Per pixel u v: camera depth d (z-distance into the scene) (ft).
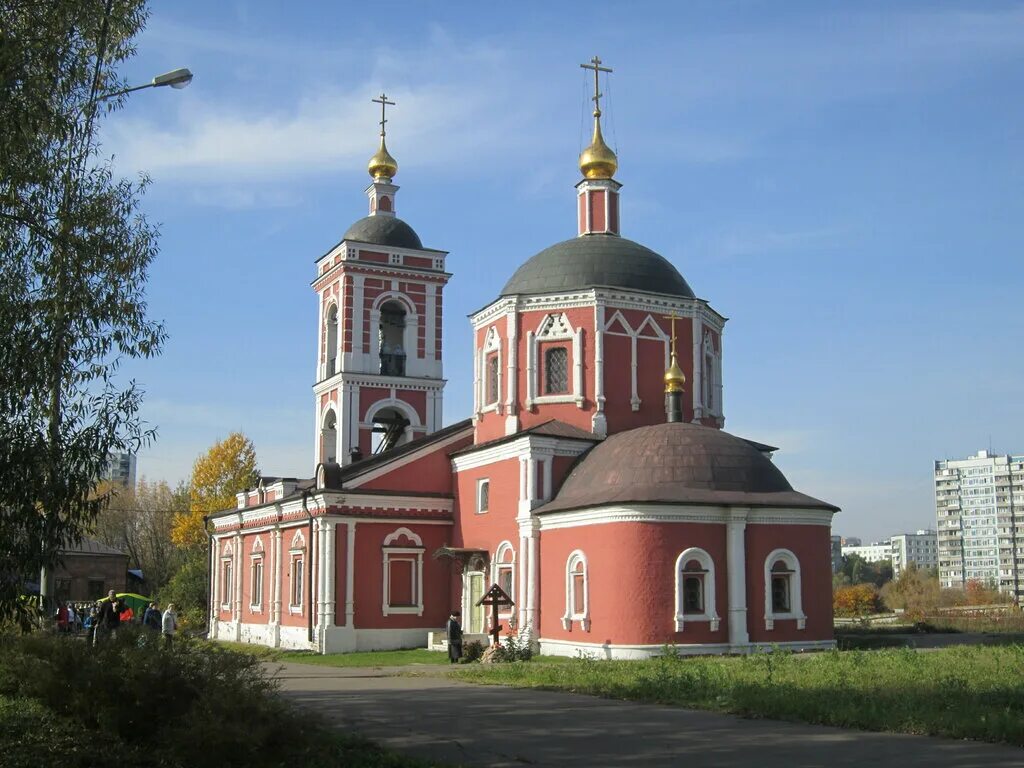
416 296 180.86
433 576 147.13
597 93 153.79
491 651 114.42
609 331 137.28
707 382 146.10
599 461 124.47
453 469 149.69
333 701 75.05
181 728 49.19
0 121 55.52
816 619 116.06
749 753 50.96
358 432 173.06
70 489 56.13
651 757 50.60
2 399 55.11
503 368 141.38
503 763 49.96
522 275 146.20
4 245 58.29
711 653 110.11
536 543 125.90
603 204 151.94
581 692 78.43
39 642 63.21
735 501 112.88
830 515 119.03
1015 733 53.01
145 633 60.70
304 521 152.25
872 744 52.80
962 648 104.01
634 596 110.11
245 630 177.47
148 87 70.90
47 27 59.41
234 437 289.12
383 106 192.03
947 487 529.04
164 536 351.25
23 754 49.70
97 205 61.93
